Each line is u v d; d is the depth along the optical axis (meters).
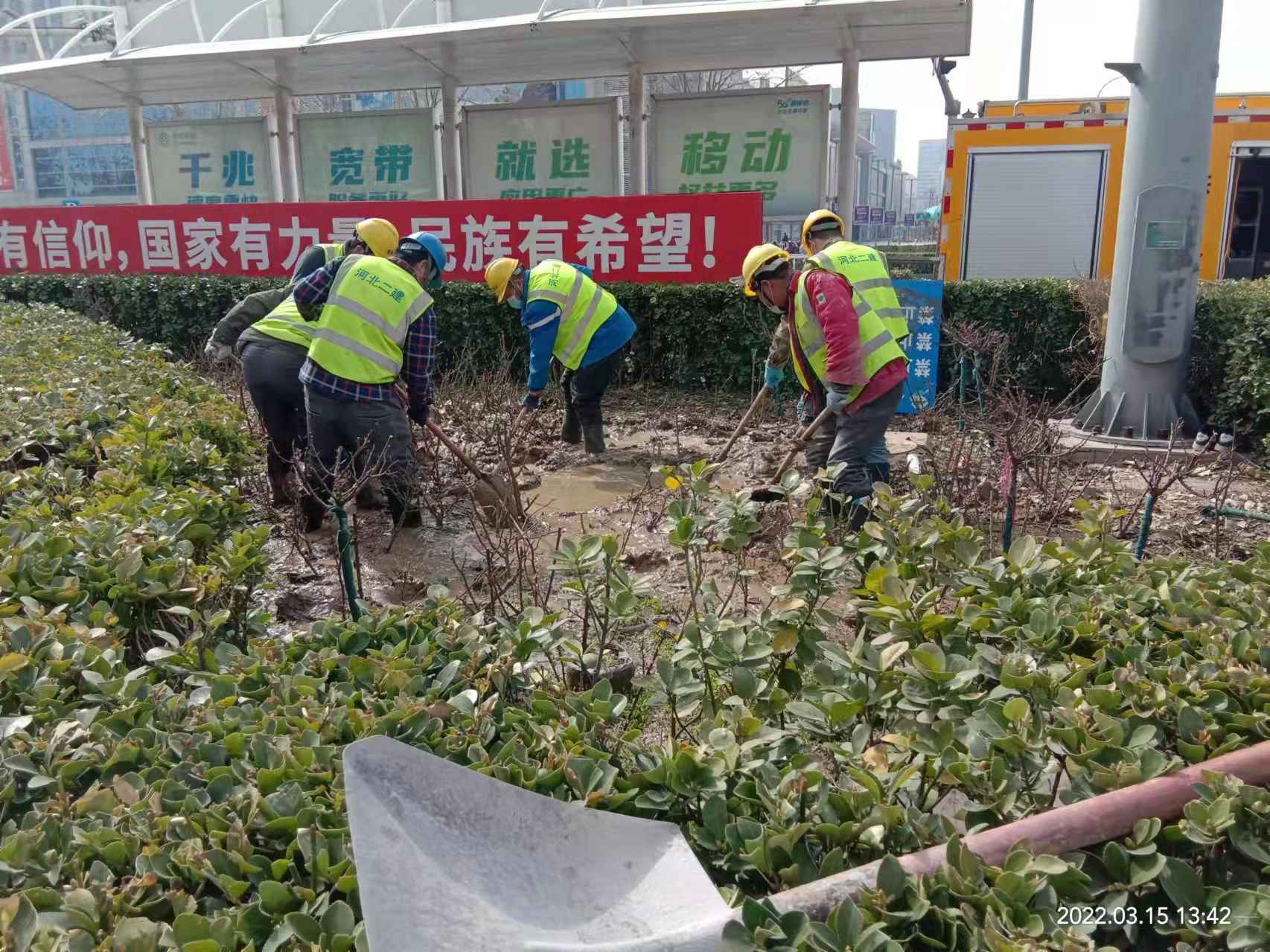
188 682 2.55
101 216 11.68
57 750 2.16
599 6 11.06
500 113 13.23
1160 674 2.45
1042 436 5.48
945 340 8.39
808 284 4.93
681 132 12.56
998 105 12.28
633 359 9.51
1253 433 7.19
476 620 2.85
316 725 2.30
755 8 10.02
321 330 5.16
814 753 2.78
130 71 13.24
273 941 1.69
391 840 1.58
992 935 1.57
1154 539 5.41
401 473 5.32
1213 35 6.86
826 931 1.57
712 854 1.98
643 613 4.39
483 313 9.55
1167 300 7.14
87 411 5.15
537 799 1.76
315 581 4.99
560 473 7.00
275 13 13.21
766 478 6.71
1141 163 7.08
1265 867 1.83
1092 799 1.89
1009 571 3.08
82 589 3.06
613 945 1.54
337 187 14.37
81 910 1.71
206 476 4.70
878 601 2.75
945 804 2.51
